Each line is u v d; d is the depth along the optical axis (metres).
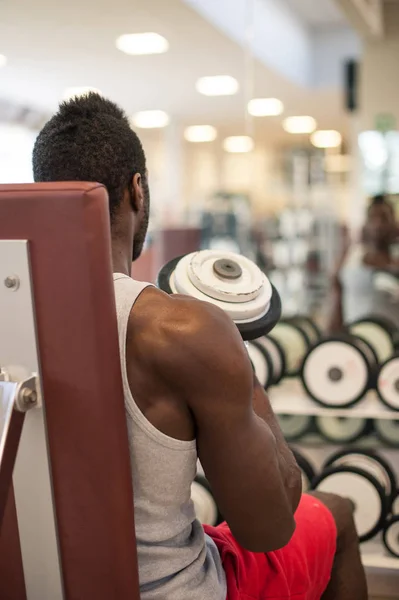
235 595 1.04
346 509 1.39
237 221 4.52
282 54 4.25
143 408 0.88
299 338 2.56
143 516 0.92
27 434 0.83
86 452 0.82
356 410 2.28
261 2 4.10
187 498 0.95
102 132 0.96
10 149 3.59
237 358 0.87
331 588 1.35
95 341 0.79
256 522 0.93
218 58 4.14
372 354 2.41
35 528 0.86
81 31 3.66
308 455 2.43
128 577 0.85
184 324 0.86
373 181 4.44
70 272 0.78
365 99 4.43
